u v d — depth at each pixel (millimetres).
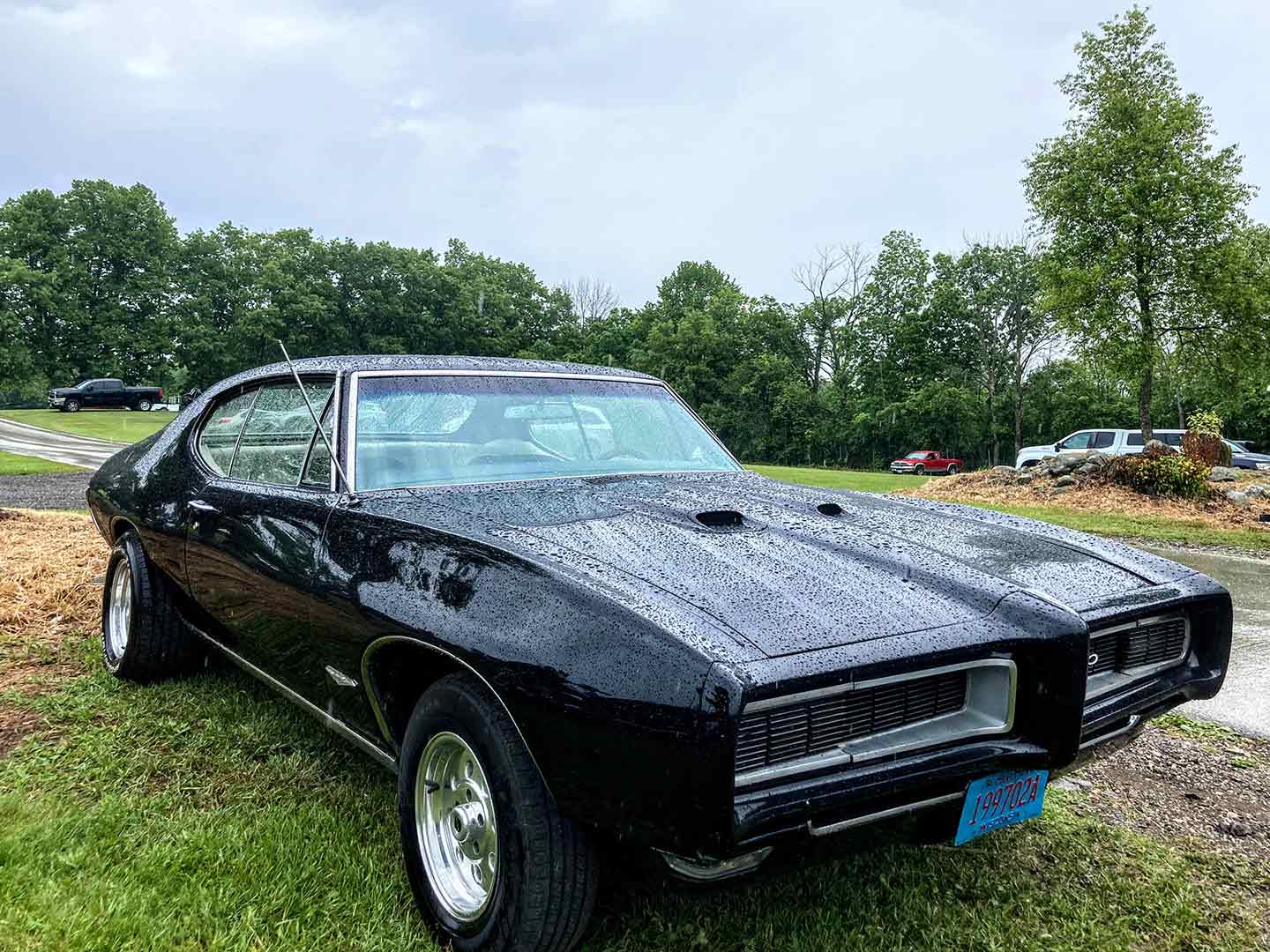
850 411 64875
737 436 67375
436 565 2322
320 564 2680
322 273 80562
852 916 2484
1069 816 3172
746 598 2088
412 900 2451
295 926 2307
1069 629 2148
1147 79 29156
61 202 74562
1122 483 15680
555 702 1890
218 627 3549
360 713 2635
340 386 3059
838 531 2703
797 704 1878
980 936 2412
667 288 83312
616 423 3561
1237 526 12453
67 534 7637
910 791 1974
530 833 1973
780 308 71062
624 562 2227
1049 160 30531
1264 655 5543
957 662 2066
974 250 59469
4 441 26562
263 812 2926
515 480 3076
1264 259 28312
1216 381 30281
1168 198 28203
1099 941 2414
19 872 2488
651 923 2420
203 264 78750
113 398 53938
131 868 2551
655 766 1766
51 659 4496
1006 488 16953
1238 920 2533
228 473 3590
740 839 1742
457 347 82750
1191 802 3328
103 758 3338
